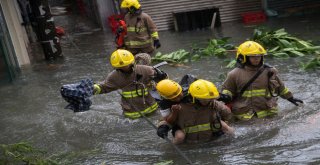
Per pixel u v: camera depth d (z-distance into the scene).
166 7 15.71
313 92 7.62
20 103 9.02
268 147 5.71
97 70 11.06
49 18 12.94
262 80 6.43
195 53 11.44
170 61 10.77
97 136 6.82
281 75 8.81
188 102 5.82
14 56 11.66
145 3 15.70
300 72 8.88
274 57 10.30
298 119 6.50
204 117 5.93
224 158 5.54
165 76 7.43
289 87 7.99
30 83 10.57
